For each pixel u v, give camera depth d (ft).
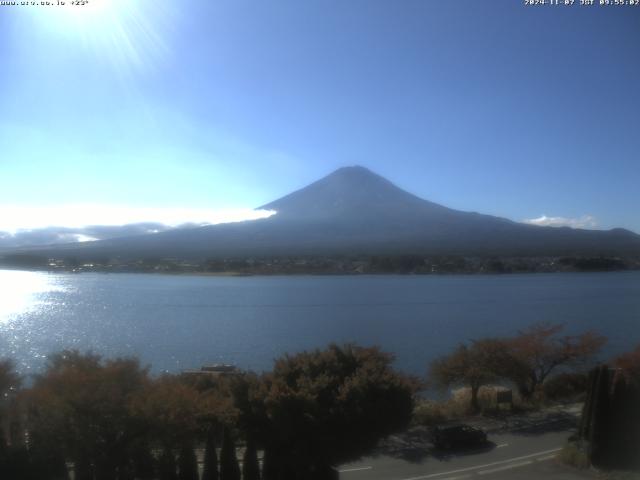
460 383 119.44
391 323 326.24
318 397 69.46
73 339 260.62
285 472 68.33
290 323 325.21
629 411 80.48
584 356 129.29
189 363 200.03
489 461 82.84
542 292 542.16
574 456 80.74
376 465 81.51
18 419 63.62
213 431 67.21
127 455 62.34
